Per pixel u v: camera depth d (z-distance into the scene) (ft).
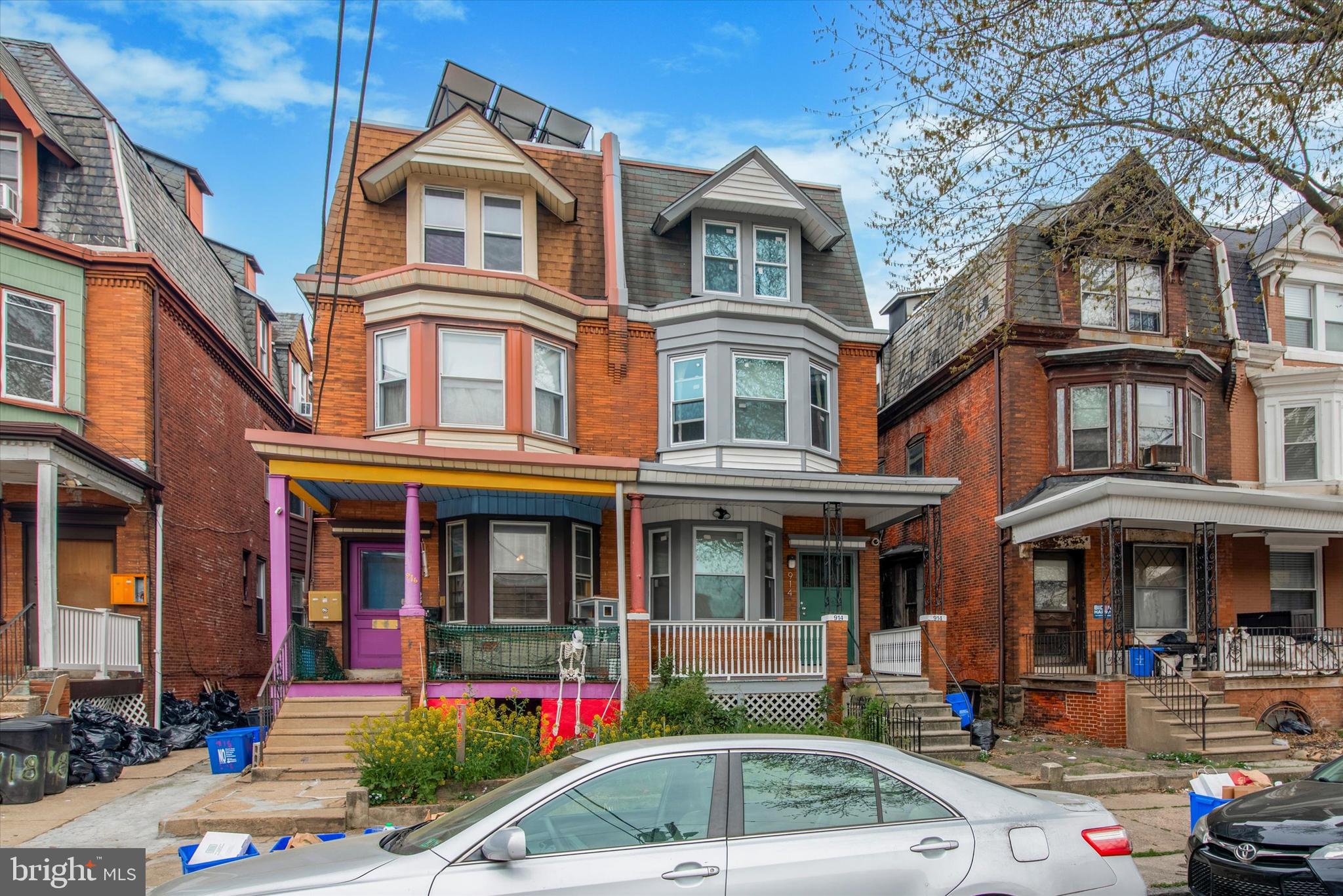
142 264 51.55
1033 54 31.96
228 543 64.85
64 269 50.19
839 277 62.85
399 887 14.30
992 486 61.98
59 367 49.34
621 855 15.07
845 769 16.70
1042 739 52.26
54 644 42.34
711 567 53.88
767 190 58.44
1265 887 20.49
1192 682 51.37
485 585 50.47
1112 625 51.88
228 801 33.06
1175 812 34.42
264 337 77.61
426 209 54.39
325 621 51.96
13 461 42.24
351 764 38.04
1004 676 59.57
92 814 32.58
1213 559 60.03
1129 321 63.31
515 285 51.98
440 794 32.17
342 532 52.11
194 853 20.01
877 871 15.51
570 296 54.54
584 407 55.67
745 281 58.44
